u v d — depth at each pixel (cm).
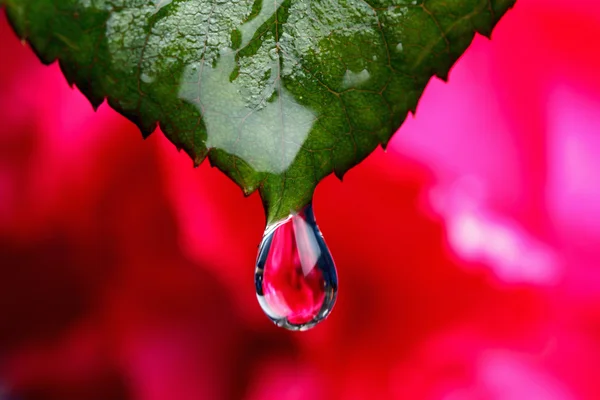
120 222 14
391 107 10
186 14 10
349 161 10
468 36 10
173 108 10
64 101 14
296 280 12
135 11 10
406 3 10
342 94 10
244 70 10
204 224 14
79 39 10
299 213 12
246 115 10
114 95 10
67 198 14
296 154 10
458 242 14
